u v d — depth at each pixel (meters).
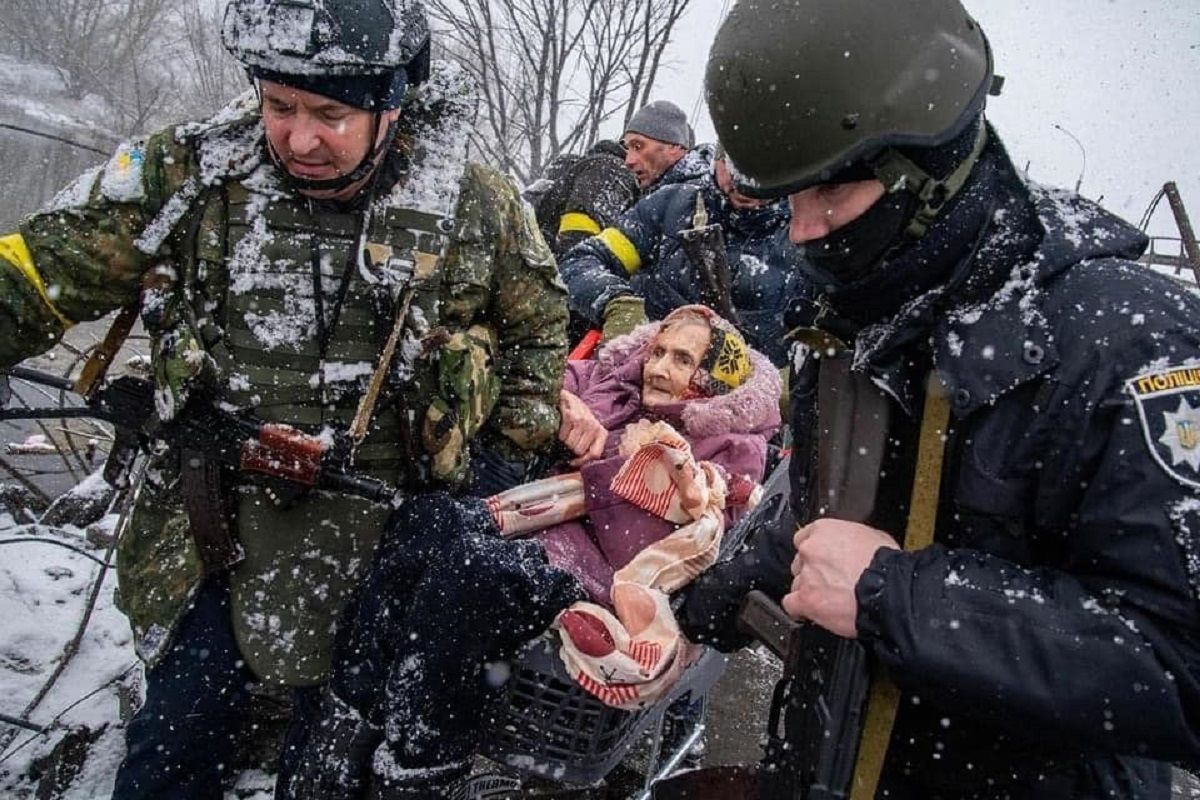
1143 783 1.30
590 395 2.91
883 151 1.25
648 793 2.39
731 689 3.60
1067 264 1.24
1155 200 5.70
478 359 1.96
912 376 1.33
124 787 1.89
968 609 1.17
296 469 1.82
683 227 3.46
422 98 1.96
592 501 2.43
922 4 1.30
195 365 1.78
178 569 1.91
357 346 1.88
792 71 1.27
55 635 2.94
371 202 1.86
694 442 2.71
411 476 1.99
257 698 2.54
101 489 3.77
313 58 1.63
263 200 1.83
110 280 1.81
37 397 5.54
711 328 2.76
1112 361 1.16
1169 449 1.10
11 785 2.37
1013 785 1.29
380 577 1.90
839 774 1.29
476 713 1.86
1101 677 1.10
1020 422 1.22
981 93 1.29
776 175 1.32
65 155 14.55
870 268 1.32
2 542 3.00
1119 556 1.12
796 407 1.58
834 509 1.35
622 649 1.93
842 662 1.31
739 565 1.70
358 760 1.85
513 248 2.06
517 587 1.83
